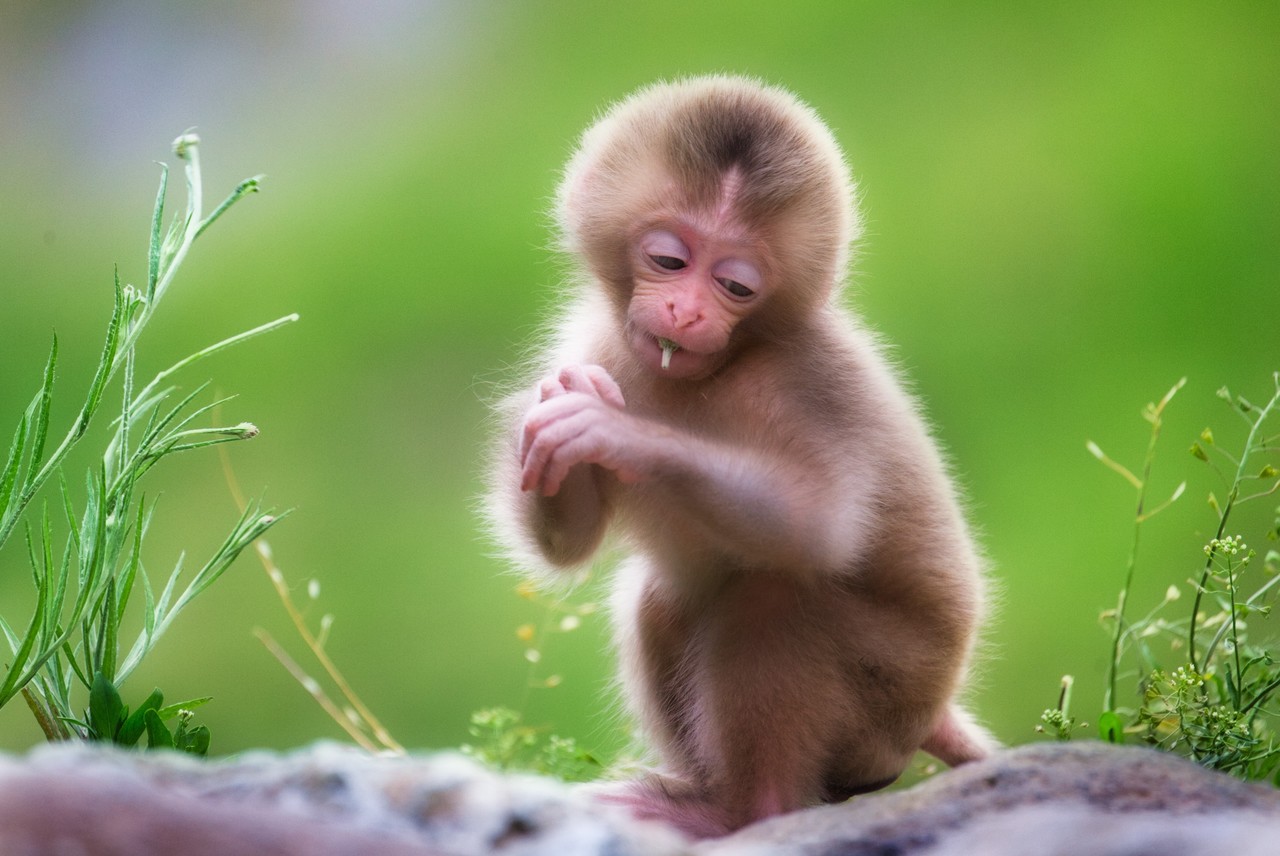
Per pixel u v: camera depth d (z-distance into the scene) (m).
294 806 4.36
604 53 22.52
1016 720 14.88
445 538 17.48
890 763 7.48
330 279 20.08
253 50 23.42
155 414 6.98
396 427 19.00
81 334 19.78
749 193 7.33
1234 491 7.59
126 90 23.00
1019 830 4.72
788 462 7.09
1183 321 19.27
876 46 21.95
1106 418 18.45
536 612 14.95
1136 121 20.84
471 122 21.95
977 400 18.86
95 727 6.36
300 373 19.27
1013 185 20.50
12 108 22.73
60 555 15.74
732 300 7.36
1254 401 18.20
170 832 3.98
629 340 7.55
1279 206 19.91
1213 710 7.05
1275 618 10.05
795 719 7.12
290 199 21.34
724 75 8.39
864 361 7.62
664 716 7.84
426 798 4.39
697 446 6.78
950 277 19.92
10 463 6.48
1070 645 15.88
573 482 7.42
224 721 15.09
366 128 22.27
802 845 4.88
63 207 21.81
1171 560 16.61
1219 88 21.00
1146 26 21.58
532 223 20.55
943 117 21.27
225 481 17.55
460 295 19.94
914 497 7.41
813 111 8.12
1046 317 19.45
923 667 7.38
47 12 23.42
